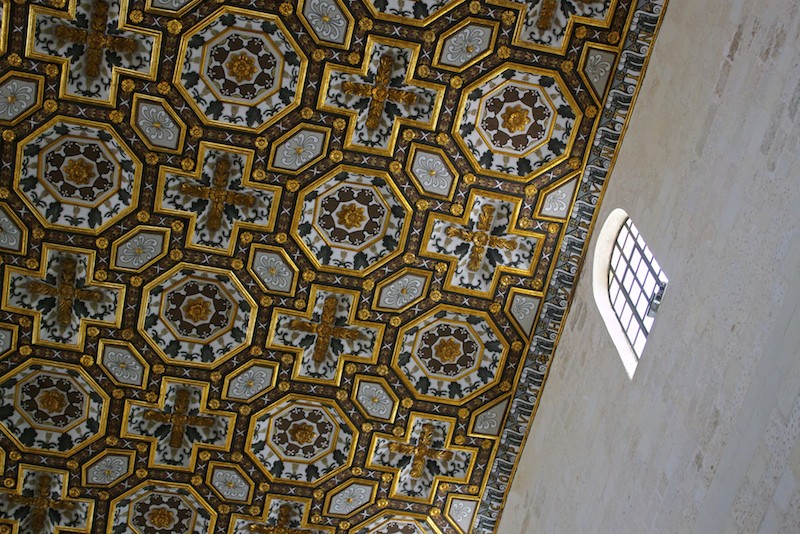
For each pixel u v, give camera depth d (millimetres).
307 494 20938
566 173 18172
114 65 17375
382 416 20234
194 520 21109
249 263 19031
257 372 19875
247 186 18453
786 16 12883
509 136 18031
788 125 12383
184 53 17359
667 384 14523
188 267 18984
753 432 12062
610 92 17516
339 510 21078
